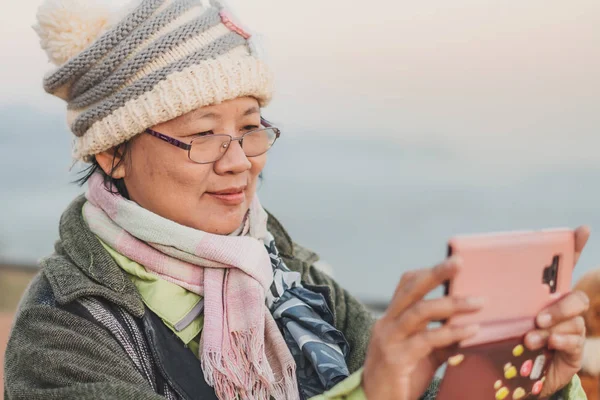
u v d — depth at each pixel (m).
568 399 1.25
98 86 1.41
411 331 1.00
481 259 0.99
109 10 1.46
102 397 1.23
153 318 1.41
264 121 1.58
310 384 1.46
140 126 1.38
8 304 4.61
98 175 1.53
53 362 1.29
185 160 1.39
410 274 1.01
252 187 1.52
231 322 1.42
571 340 1.08
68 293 1.37
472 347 1.02
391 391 1.02
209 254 1.43
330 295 1.61
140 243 1.45
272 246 1.63
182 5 1.42
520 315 1.04
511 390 1.08
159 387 1.38
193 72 1.36
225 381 1.36
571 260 1.08
